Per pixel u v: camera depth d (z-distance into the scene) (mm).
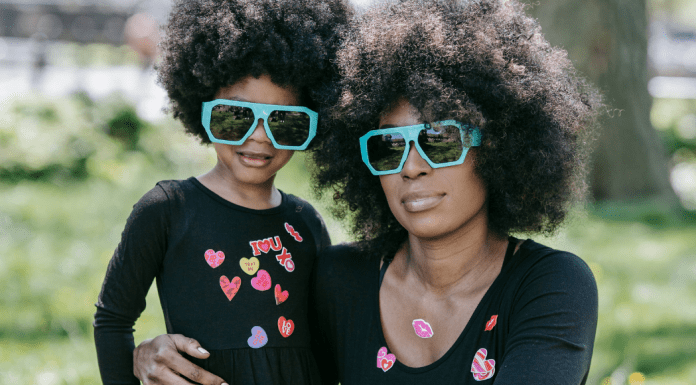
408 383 1815
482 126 1741
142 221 2047
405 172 1801
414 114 1805
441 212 1804
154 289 4848
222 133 2119
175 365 1927
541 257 1807
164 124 10602
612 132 8633
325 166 2205
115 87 11805
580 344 1649
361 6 2193
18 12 22531
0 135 9312
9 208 7539
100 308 2059
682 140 13078
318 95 2115
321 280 2109
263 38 2035
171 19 2215
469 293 1870
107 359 2037
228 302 2057
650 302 4895
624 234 7039
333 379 2219
